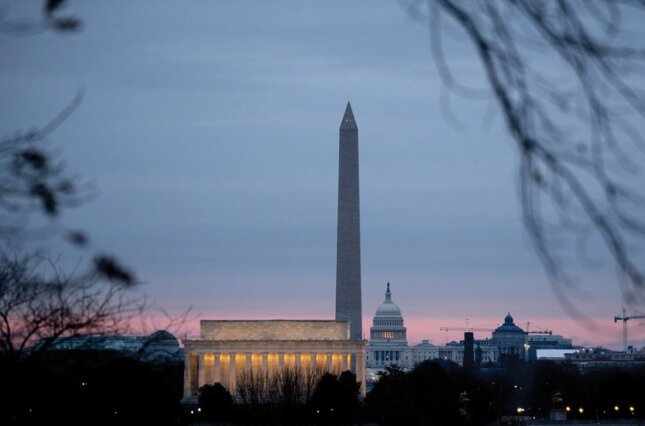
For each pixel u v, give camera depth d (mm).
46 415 63719
